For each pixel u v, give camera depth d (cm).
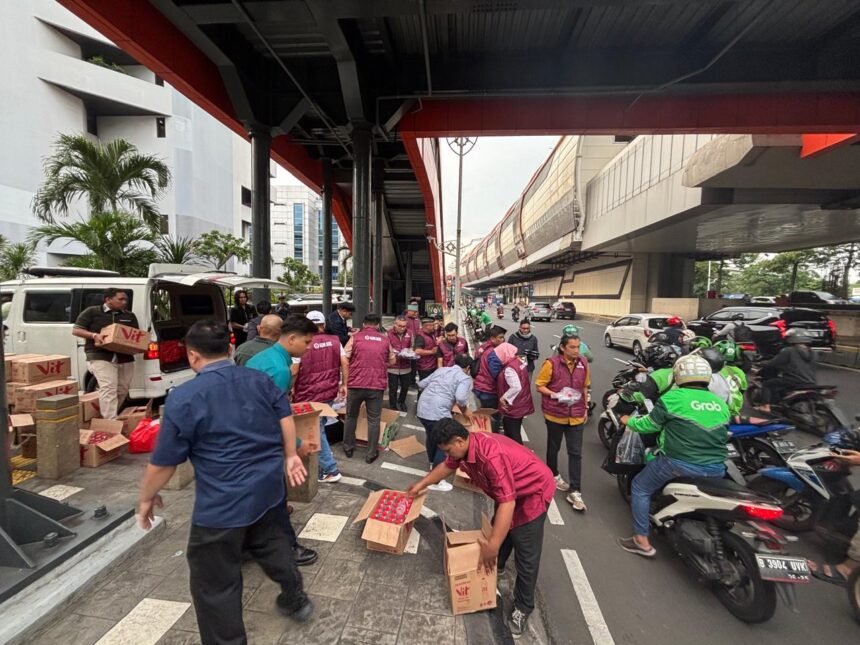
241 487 188
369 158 909
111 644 212
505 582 299
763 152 1188
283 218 9188
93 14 576
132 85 3369
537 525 248
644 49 824
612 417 528
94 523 281
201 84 797
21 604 222
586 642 248
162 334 591
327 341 449
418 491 281
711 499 279
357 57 776
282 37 816
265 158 930
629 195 2155
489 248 7788
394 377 700
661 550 345
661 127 931
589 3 577
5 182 2827
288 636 225
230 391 194
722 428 308
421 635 230
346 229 2198
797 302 2078
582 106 948
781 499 370
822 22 722
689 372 314
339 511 356
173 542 299
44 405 380
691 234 2209
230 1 627
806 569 248
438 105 979
